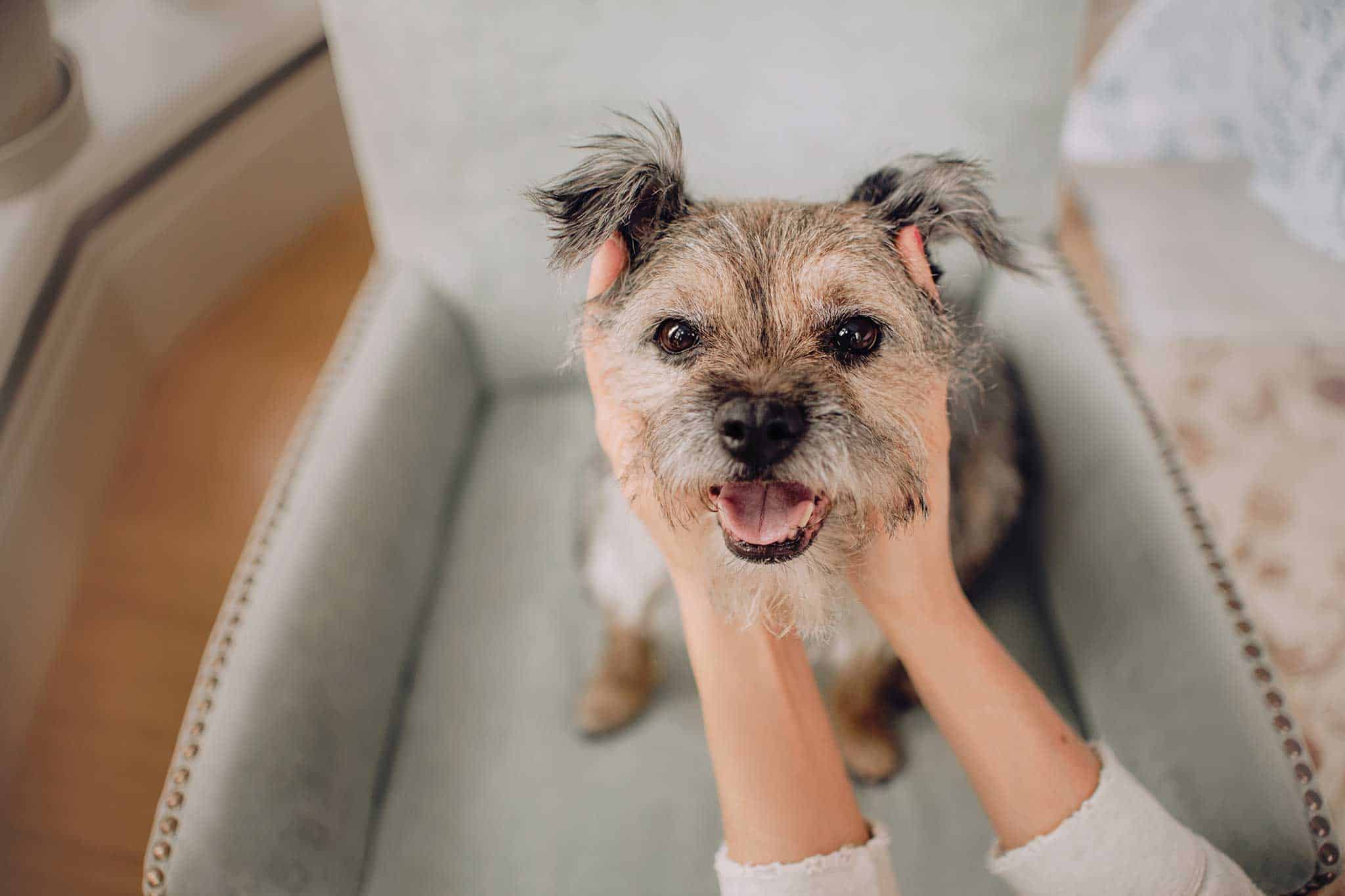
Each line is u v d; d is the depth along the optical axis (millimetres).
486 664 625
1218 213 1041
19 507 723
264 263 1030
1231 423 907
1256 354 943
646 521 463
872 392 471
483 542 676
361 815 553
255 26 870
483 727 601
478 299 685
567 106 608
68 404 787
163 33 846
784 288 476
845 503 444
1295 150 961
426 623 641
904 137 610
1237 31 957
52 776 725
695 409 439
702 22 584
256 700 505
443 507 677
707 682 442
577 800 573
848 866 412
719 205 522
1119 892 402
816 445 427
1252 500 865
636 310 492
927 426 480
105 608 806
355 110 627
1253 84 975
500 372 729
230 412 922
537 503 694
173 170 863
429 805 571
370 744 568
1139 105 1067
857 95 600
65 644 785
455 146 622
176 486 875
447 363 684
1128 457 572
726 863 421
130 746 741
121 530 847
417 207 652
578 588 656
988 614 638
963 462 595
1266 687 490
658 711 608
